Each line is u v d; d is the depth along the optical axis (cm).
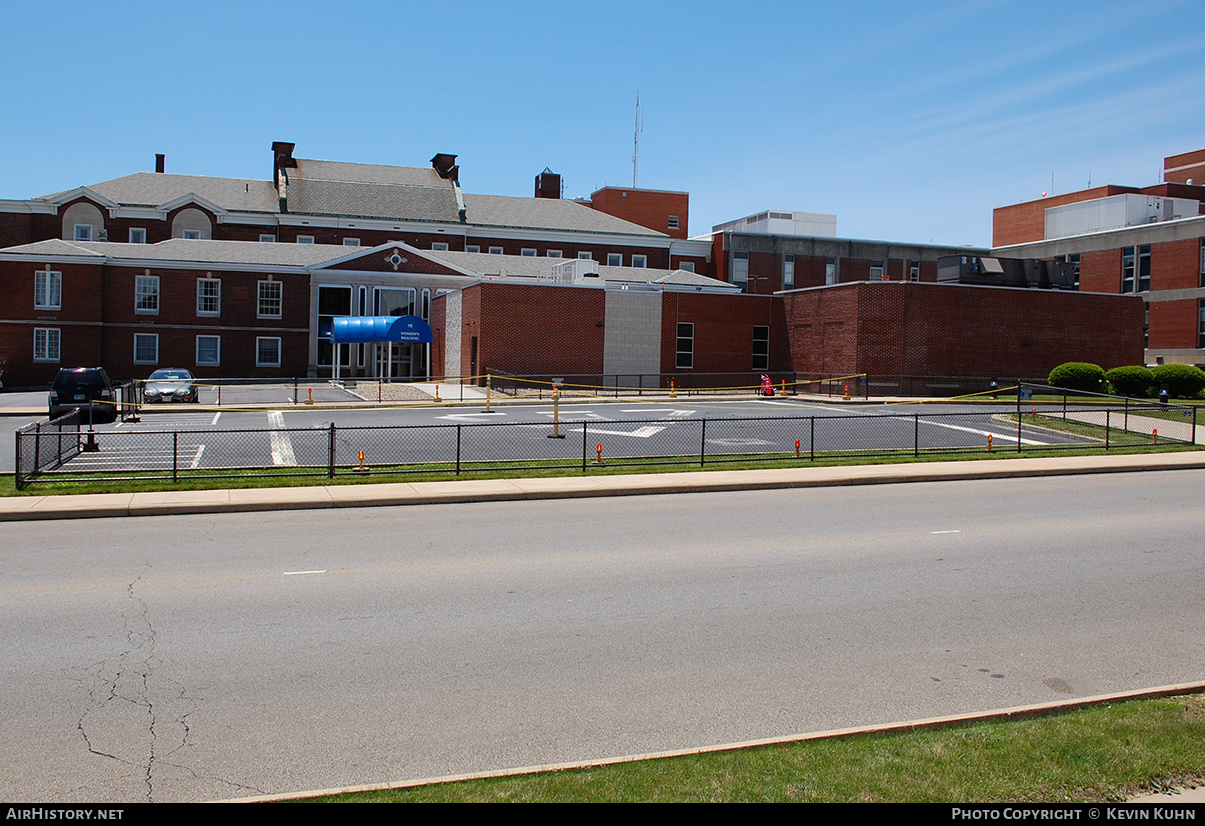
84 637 887
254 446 2414
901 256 7006
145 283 5403
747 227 8100
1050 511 1664
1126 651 870
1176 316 5641
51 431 2094
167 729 679
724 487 1925
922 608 1011
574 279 5059
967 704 739
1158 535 1434
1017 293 4622
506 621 952
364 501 1708
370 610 988
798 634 917
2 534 1415
